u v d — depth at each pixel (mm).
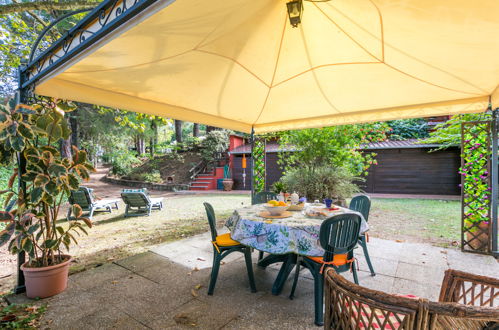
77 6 4832
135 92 3451
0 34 5395
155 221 6445
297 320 2266
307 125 5105
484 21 1872
